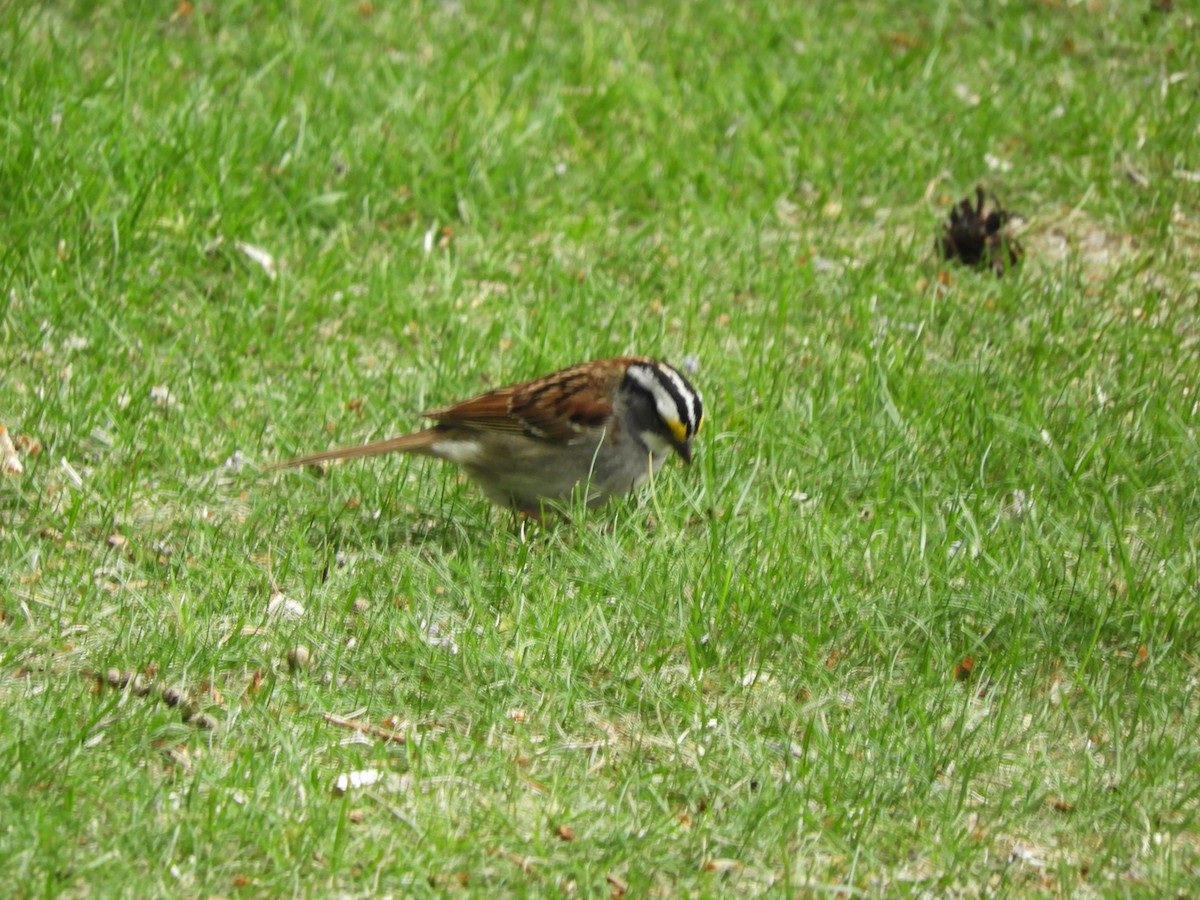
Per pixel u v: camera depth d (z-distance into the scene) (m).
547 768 8.77
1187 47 19.94
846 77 18.98
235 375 12.71
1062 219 16.61
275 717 8.90
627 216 16.17
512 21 19.92
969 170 17.28
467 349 13.34
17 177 14.40
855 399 12.87
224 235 14.40
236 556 10.48
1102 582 10.59
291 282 14.07
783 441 12.09
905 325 14.38
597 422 10.94
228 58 18.06
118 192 14.62
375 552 10.70
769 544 10.64
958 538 11.11
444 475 11.75
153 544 10.63
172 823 7.91
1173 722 9.48
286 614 9.91
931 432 12.34
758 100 18.31
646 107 17.95
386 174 15.87
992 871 8.20
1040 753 9.15
